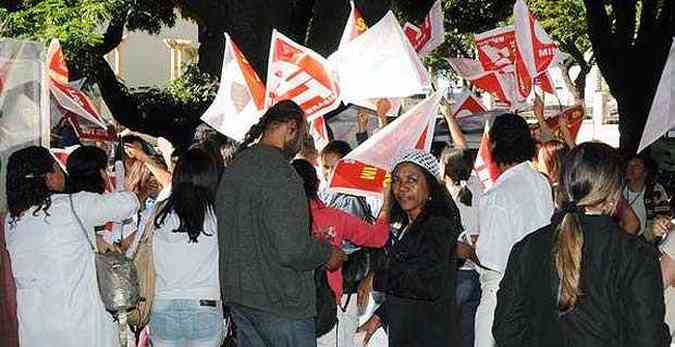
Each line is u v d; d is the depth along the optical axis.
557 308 4.14
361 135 9.77
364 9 13.63
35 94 7.87
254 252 5.62
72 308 6.09
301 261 5.51
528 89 9.67
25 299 6.09
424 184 5.69
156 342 6.28
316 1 14.59
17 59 7.80
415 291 5.52
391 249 5.70
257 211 5.58
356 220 6.25
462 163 7.80
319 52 14.14
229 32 13.53
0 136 7.71
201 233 6.20
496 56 10.71
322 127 9.51
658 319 4.03
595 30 22.41
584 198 4.17
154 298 6.30
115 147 9.46
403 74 8.34
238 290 5.67
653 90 21.97
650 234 8.69
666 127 6.44
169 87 23.39
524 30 9.61
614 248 4.09
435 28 11.05
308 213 5.66
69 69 18.27
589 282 4.09
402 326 5.67
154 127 21.64
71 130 11.15
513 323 4.33
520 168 6.12
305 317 5.67
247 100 8.61
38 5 13.66
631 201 8.75
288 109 5.71
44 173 6.15
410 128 7.25
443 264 5.55
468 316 7.09
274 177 5.56
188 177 6.23
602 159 4.18
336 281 6.45
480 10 25.52
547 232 4.28
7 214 6.30
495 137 6.15
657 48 21.83
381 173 7.36
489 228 6.02
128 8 18.66
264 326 5.66
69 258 6.09
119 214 6.23
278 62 8.38
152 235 6.29
